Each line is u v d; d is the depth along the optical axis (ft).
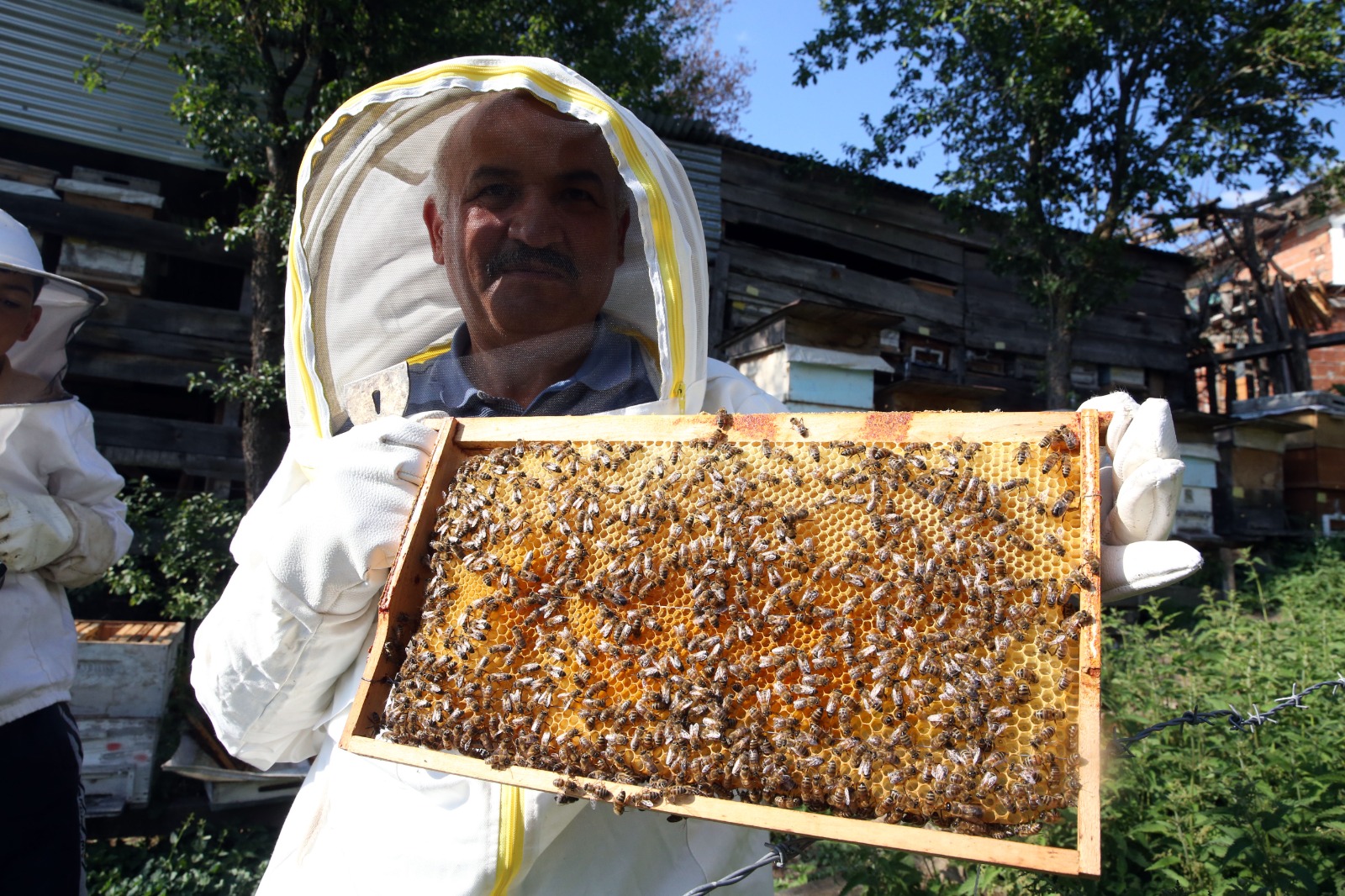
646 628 1.79
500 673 1.86
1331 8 12.62
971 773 1.51
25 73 9.45
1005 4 12.37
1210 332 19.26
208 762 6.51
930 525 1.73
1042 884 3.55
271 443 9.17
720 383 2.71
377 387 2.56
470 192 2.32
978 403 11.40
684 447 1.97
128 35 9.82
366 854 2.07
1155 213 14.11
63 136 9.62
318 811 2.27
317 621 2.12
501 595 1.90
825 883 4.73
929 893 3.77
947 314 15.31
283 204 8.86
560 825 2.03
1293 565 13.17
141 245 9.55
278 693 2.22
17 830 3.37
